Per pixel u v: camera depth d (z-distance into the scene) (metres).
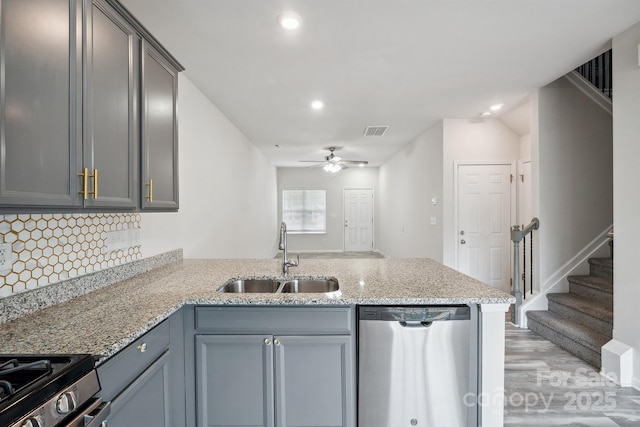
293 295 1.78
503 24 2.33
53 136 1.17
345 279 2.16
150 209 1.82
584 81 3.67
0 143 0.97
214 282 2.09
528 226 3.78
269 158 8.12
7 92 1.00
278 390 1.75
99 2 1.40
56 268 1.64
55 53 1.18
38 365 0.92
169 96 2.05
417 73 3.17
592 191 3.72
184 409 1.75
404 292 1.82
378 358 1.74
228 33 2.42
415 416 1.75
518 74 3.23
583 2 2.09
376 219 10.07
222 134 4.37
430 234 5.39
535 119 3.69
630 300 2.49
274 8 2.12
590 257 3.76
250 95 3.71
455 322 1.74
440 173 4.93
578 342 3.01
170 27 2.34
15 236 1.43
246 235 5.76
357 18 2.24
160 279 2.18
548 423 2.12
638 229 2.41
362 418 1.75
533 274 3.94
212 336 1.75
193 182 3.38
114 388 1.18
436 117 4.70
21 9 1.05
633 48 2.40
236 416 1.76
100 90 1.41
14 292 1.42
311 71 3.10
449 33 2.45
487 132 4.80
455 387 1.75
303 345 1.74
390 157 8.19
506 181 4.84
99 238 1.96
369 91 3.63
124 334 1.22
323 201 10.08
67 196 1.23
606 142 3.71
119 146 1.54
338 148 6.91
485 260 4.86
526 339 3.44
